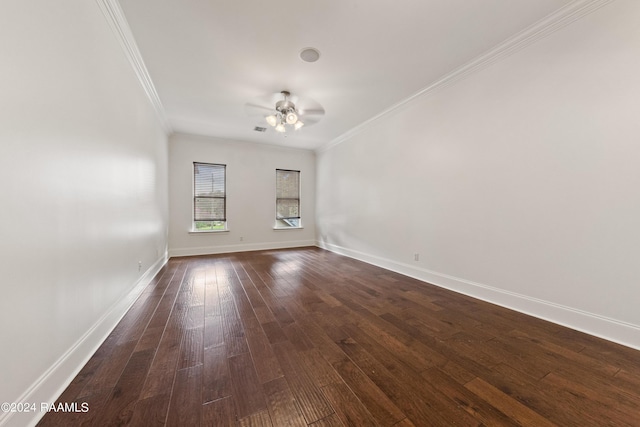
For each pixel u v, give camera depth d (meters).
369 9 1.81
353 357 1.50
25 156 1.02
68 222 1.30
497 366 1.42
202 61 2.44
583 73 1.78
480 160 2.48
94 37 1.58
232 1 1.74
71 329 1.31
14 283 0.96
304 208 5.99
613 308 1.67
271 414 1.07
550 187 1.97
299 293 2.67
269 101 3.33
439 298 2.52
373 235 4.08
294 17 1.88
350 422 1.03
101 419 1.04
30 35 1.04
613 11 1.64
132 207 2.36
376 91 3.07
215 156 5.04
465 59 2.44
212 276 3.33
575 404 1.13
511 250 2.23
